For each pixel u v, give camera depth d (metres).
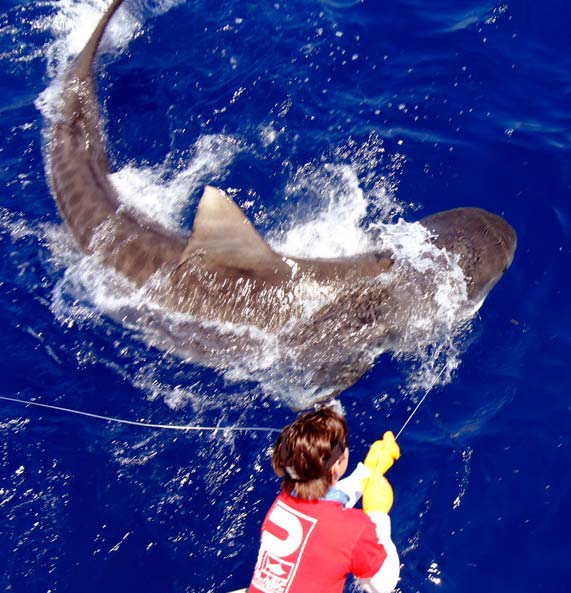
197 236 4.25
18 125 5.16
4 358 4.11
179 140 5.16
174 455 3.77
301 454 2.82
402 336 4.23
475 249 4.46
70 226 4.59
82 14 5.93
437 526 3.57
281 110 5.28
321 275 4.26
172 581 3.42
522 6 5.85
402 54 5.58
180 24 5.83
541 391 4.00
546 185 4.86
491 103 5.29
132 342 4.21
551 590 3.40
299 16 5.84
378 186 4.90
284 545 2.83
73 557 3.47
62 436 3.83
